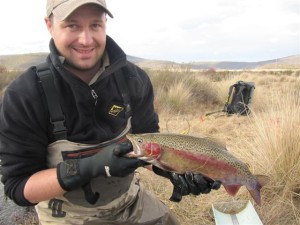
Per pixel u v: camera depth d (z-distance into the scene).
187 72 3.86
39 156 0.78
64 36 0.75
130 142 0.71
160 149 0.70
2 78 4.55
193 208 1.25
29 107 0.75
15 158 0.76
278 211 1.18
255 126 1.82
